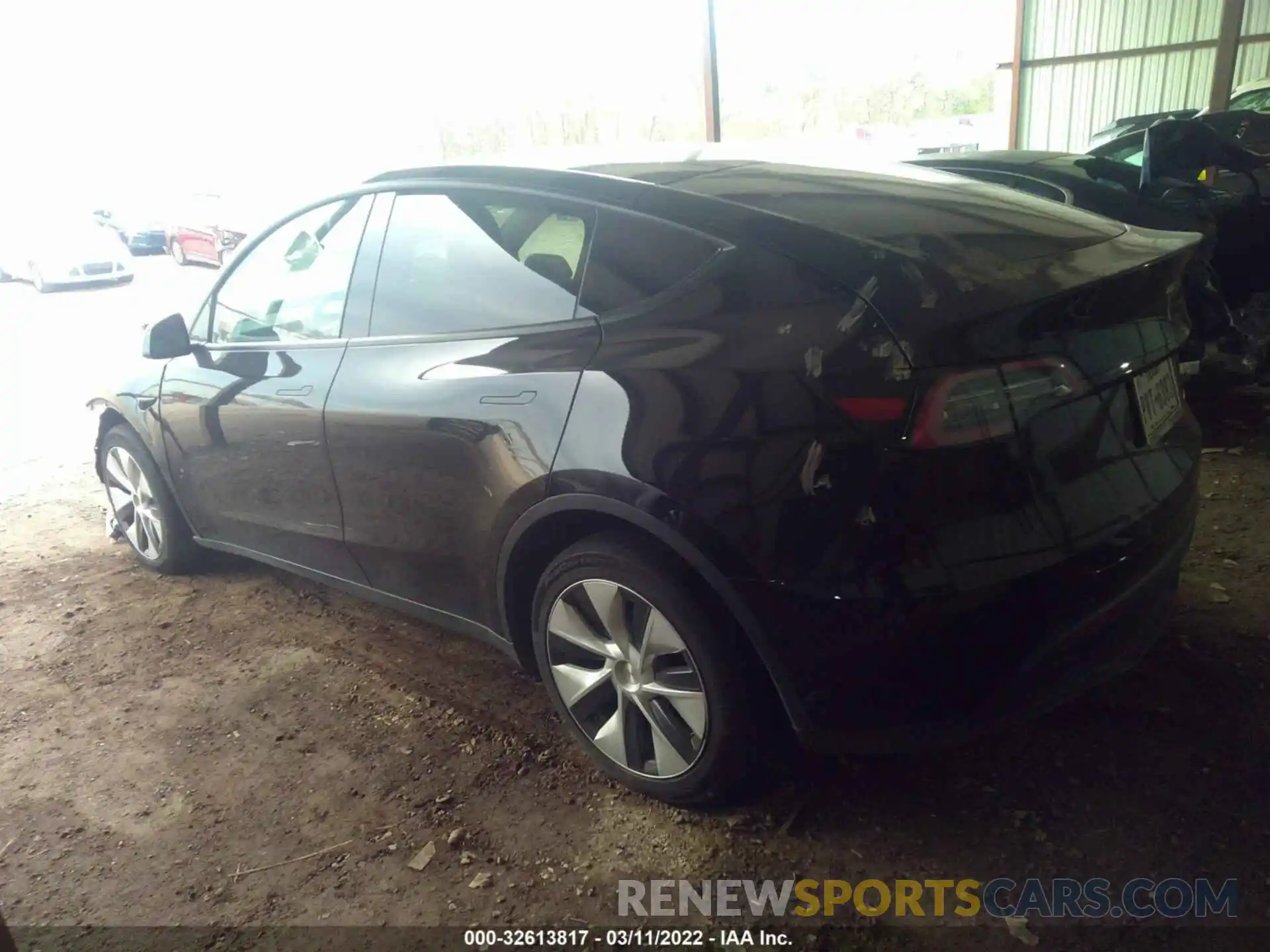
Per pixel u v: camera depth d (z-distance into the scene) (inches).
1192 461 93.3
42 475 226.2
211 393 131.9
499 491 93.9
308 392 116.1
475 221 101.9
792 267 78.4
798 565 74.0
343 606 146.0
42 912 87.1
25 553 177.5
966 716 75.5
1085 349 78.7
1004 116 581.9
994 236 85.7
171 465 146.7
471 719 112.0
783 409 74.0
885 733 77.0
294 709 117.6
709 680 83.0
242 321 133.3
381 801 98.4
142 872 91.4
